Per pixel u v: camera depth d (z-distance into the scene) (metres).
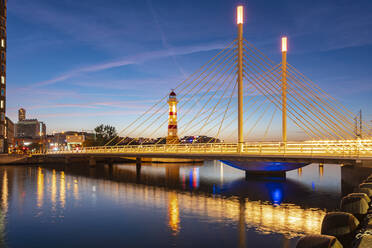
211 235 18.97
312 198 31.44
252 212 25.12
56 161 96.69
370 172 28.81
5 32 93.50
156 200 31.05
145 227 20.92
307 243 5.75
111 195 34.28
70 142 165.38
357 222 8.30
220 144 43.28
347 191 31.17
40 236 19.19
